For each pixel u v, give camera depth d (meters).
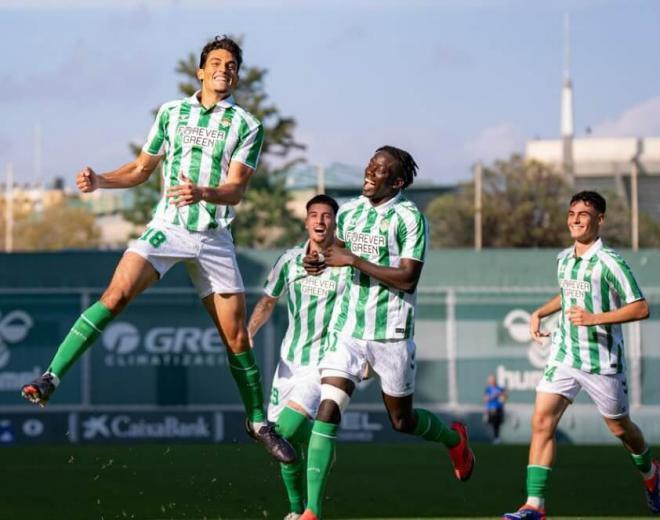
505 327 41.12
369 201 14.80
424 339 41.28
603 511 18.97
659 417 40.41
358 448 35.75
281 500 20.52
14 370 40.66
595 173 118.75
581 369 16.48
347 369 14.42
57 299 40.69
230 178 13.73
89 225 134.38
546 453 15.89
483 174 97.88
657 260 40.88
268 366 40.25
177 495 21.36
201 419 40.94
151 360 41.06
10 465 28.36
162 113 13.97
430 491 22.28
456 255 41.47
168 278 41.19
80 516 18.45
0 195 149.75
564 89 123.50
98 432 40.88
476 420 41.06
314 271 14.54
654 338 40.69
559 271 16.83
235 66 13.88
